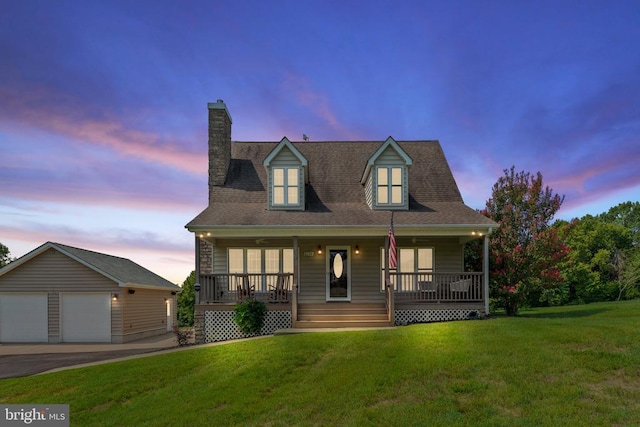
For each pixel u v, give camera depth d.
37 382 8.38
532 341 8.11
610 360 6.89
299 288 15.46
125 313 18.00
